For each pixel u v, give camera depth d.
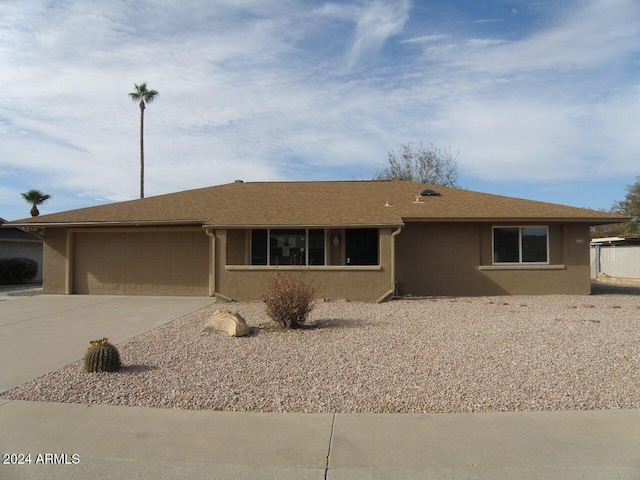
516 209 17.84
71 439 5.17
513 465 4.55
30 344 9.65
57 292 18.00
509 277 17.52
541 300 15.86
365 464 4.59
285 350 8.70
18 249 28.27
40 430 5.41
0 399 6.40
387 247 15.40
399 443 5.02
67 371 7.60
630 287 22.06
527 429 5.36
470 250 17.56
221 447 4.96
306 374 7.27
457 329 10.41
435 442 5.04
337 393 6.48
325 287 15.38
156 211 17.84
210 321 10.43
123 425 5.54
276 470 4.49
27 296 18.36
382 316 12.21
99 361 7.41
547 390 6.53
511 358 8.03
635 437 5.14
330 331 10.32
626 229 39.25
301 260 17.16
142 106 46.31
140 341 9.63
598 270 28.64
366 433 5.28
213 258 15.77
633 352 8.36
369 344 9.07
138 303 15.39
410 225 17.61
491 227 17.62
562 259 17.72
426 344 9.04
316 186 22.44
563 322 11.20
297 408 6.03
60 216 17.91
